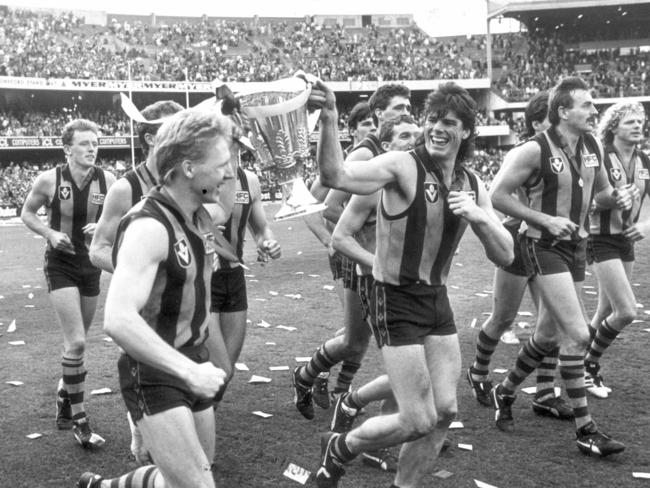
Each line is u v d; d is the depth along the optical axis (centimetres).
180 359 252
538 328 495
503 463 439
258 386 616
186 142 272
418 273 354
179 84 4312
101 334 844
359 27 5653
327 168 328
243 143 392
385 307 356
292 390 603
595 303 955
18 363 716
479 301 997
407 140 462
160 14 6041
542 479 414
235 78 4525
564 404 528
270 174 342
